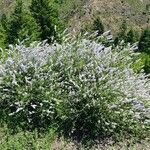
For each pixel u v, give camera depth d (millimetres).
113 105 9828
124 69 10648
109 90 10141
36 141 9414
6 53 11281
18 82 10383
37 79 10359
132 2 120312
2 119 9945
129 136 10195
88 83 10227
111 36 11859
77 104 10234
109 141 10008
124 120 10047
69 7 112438
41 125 9953
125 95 10234
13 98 10219
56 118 10133
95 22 66938
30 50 10906
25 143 9367
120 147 9891
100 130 10148
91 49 10922
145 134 10289
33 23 40219
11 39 39312
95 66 10594
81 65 10680
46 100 10086
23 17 39656
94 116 10070
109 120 10086
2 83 10297
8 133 9508
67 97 10352
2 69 10477
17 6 40188
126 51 11414
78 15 110312
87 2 114000
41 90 10164
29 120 9766
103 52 11055
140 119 10398
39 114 10102
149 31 68875
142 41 68875
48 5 44688
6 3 107312
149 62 28297
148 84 11250
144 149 9891
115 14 115625
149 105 10609
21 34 38844
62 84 10367
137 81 10742
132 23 116938
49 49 10961
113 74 10578
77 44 11094
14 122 9836
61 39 12078
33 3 45281
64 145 9633
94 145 9828
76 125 10219
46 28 42312
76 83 10320
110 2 117125
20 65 10414
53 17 44562
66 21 108875
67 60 10734
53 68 10617
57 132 9852
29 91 10180
